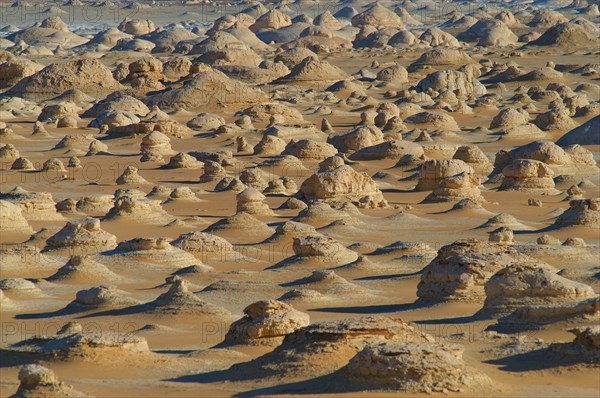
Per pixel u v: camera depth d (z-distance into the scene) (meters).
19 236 97.19
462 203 116.62
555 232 97.12
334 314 62.78
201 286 75.50
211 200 127.62
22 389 35.47
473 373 36.03
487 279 62.66
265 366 39.59
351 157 165.62
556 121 188.88
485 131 190.50
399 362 35.59
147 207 108.25
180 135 192.62
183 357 45.06
